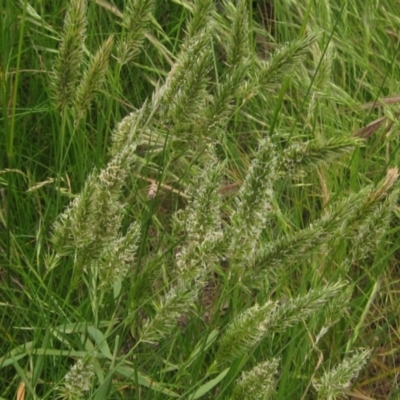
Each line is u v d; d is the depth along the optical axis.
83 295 0.80
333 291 0.63
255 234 0.61
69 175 0.87
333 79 1.03
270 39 1.07
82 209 0.60
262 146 0.59
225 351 0.62
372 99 1.02
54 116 0.90
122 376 0.78
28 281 0.72
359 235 0.70
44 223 0.75
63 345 0.71
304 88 0.98
